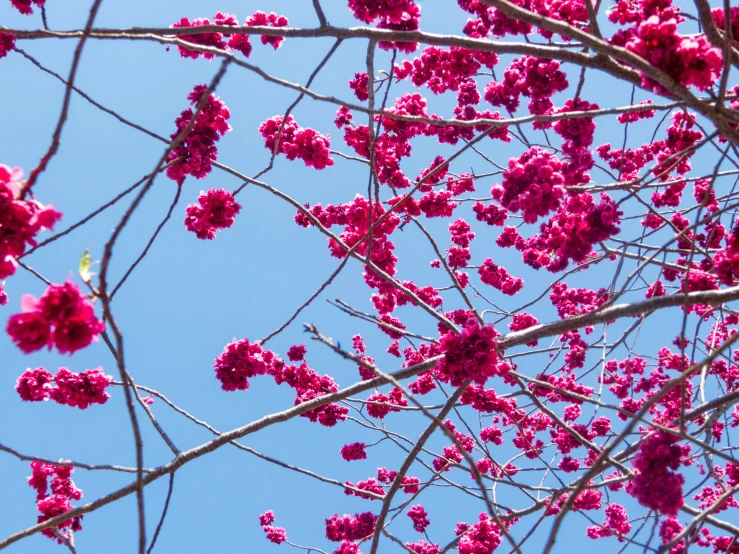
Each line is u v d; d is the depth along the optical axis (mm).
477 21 6805
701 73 3166
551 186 3570
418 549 7879
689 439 3062
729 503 8156
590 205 5012
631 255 5148
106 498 4691
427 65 7219
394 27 4082
